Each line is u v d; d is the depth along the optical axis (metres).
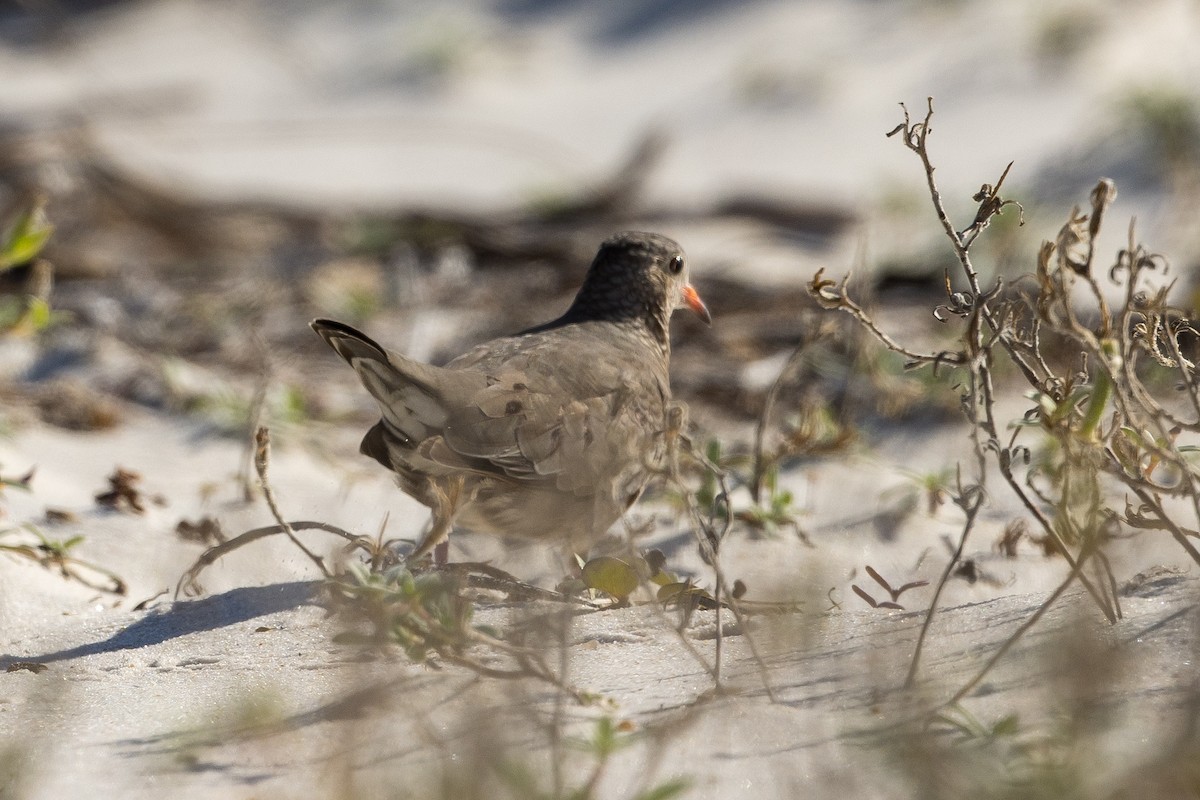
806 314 14.67
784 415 14.45
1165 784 4.89
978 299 6.83
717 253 22.47
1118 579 7.64
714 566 6.84
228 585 9.50
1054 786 4.94
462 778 5.23
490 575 8.48
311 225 24.77
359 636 6.30
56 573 9.34
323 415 15.03
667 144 28.95
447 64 38.50
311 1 44.59
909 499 10.97
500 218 24.64
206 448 13.84
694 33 38.16
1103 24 30.39
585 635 7.43
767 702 6.14
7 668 7.62
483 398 8.43
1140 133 24.06
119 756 5.89
